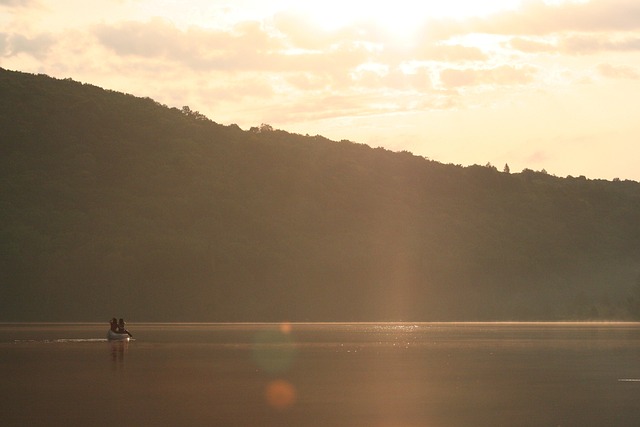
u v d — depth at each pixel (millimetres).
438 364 73375
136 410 46875
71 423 43000
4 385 57125
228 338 117125
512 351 89625
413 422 43375
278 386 57344
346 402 49906
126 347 94875
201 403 49500
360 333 136125
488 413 46000
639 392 54000
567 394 53125
